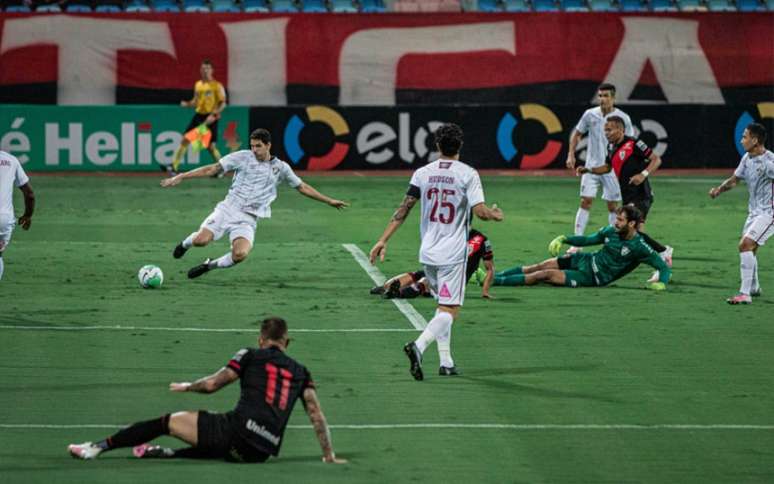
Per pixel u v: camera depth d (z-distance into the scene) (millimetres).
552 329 44281
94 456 28078
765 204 49375
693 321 46094
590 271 52969
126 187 94250
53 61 111062
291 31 112875
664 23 114562
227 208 53062
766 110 110188
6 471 27688
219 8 119500
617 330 44312
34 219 74750
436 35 113938
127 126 104562
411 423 32250
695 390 36062
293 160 106250
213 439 27344
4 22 110250
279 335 28281
